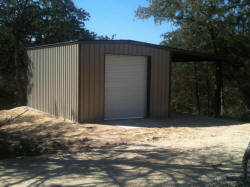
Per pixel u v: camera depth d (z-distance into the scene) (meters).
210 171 4.64
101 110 9.42
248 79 16.08
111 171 4.62
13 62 21.28
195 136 7.85
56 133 7.90
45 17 23.25
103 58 9.35
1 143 6.85
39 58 11.83
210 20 15.66
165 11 17.20
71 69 9.24
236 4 15.53
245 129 9.08
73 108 9.20
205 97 21.00
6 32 20.59
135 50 10.15
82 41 8.82
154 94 10.78
